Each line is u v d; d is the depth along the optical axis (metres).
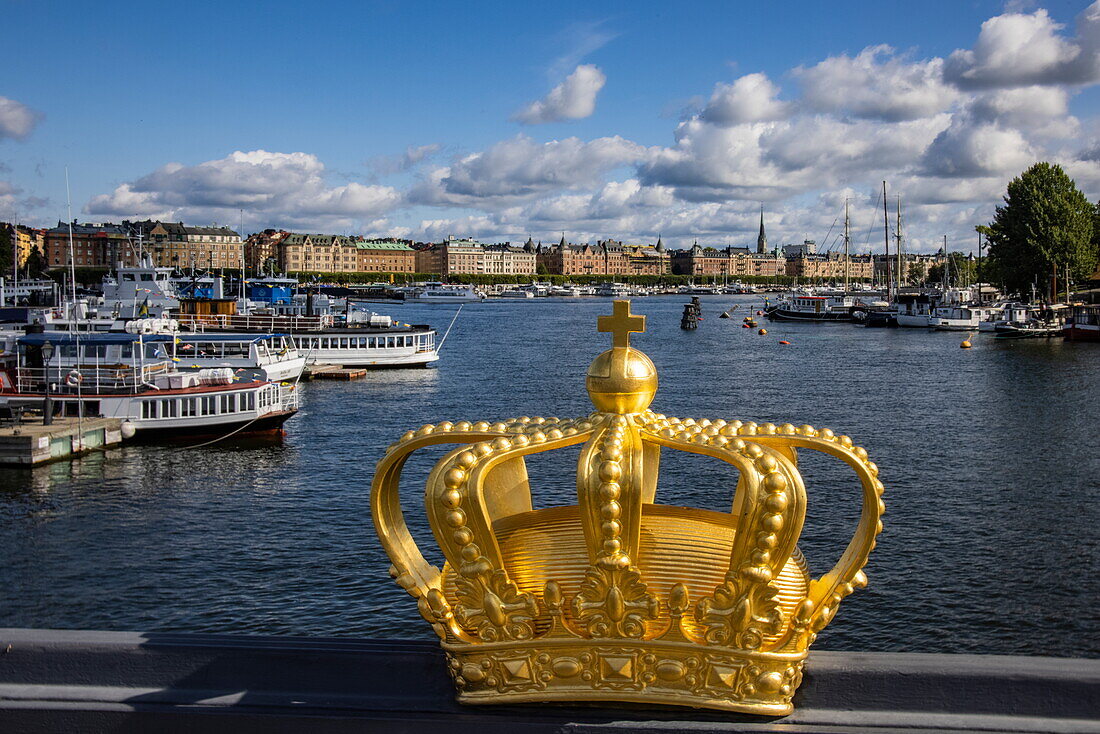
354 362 68.69
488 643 3.73
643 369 3.85
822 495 26.89
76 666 4.14
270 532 24.16
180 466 32.72
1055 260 105.50
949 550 21.94
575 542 3.80
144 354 45.19
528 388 58.72
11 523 25.16
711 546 3.74
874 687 3.85
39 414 37.19
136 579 20.58
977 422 42.59
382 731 3.91
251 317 64.62
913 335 110.62
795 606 3.73
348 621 18.31
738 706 3.66
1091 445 35.94
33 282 113.88
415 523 24.30
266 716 3.96
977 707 3.81
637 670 3.68
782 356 82.56
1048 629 17.58
